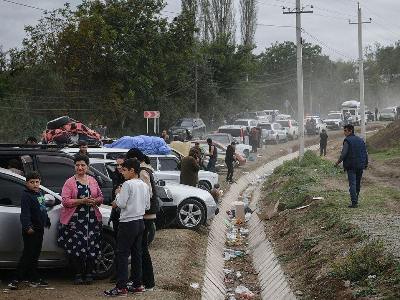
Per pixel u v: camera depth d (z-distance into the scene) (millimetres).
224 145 37969
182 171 18625
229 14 69938
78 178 10586
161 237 15469
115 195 10734
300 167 31766
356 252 11578
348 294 10109
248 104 71625
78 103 42969
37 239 10227
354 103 78750
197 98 62812
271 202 24156
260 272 14992
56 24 44312
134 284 10422
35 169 11695
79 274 10750
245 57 68750
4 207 10539
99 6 46344
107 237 11172
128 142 20172
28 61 42531
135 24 46969
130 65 46062
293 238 16062
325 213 16734
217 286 13164
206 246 16172
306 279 12305
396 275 9953
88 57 44469
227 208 23656
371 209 16781
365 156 17281
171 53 49094
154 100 50281
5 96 38312
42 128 38844
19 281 10312
